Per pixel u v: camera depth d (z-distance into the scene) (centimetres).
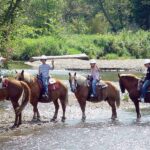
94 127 2188
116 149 1769
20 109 2184
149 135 2000
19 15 3428
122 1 10662
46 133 2055
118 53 7081
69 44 6806
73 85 2388
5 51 3400
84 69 5262
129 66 5644
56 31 7644
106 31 10025
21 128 2162
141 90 2402
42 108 2720
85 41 7138
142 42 7281
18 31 3472
